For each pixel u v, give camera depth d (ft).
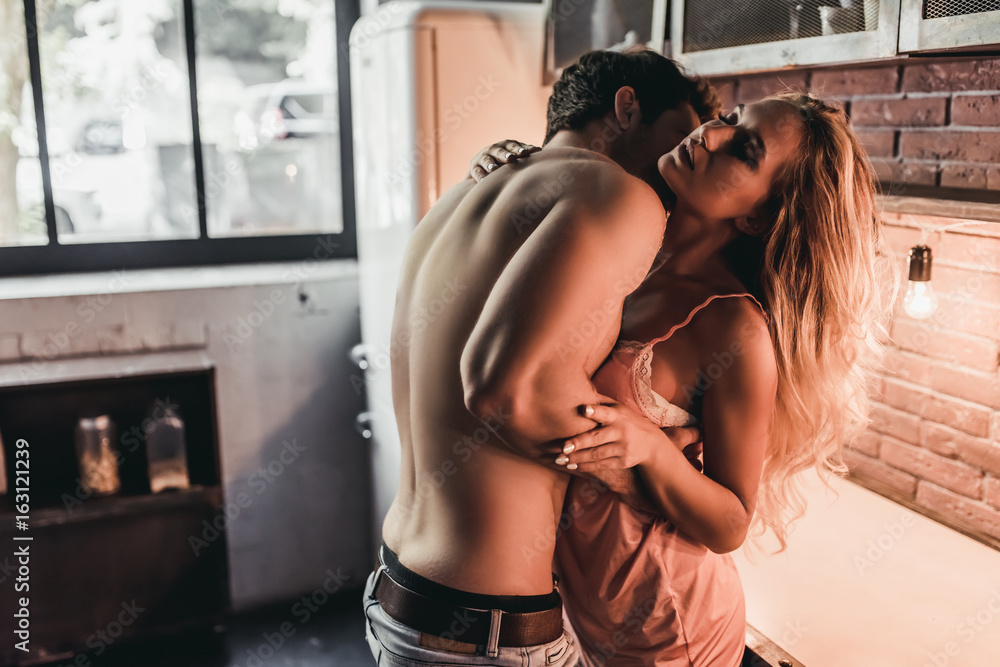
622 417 3.11
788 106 3.62
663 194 3.91
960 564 4.80
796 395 3.90
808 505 5.57
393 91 7.30
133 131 9.56
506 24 7.16
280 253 9.68
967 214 4.37
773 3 4.82
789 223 3.65
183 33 8.90
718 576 3.74
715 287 3.60
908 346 5.65
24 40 8.48
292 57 11.03
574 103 3.82
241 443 9.05
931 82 5.32
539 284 2.80
